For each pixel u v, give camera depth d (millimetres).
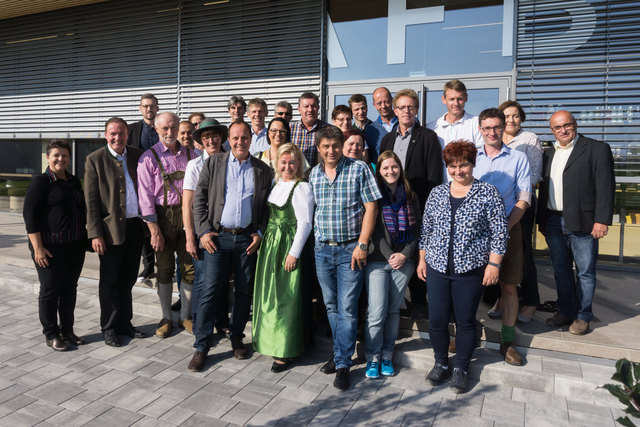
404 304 4012
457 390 3023
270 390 3078
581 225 3391
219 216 3383
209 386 3127
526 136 3766
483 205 2893
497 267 2879
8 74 8555
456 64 5770
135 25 7352
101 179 3602
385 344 3330
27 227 3445
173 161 3912
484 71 5652
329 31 6301
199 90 7000
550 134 5398
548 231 3662
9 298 5035
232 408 2844
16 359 3521
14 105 8555
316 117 4191
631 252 5496
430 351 3445
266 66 6605
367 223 3078
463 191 2979
